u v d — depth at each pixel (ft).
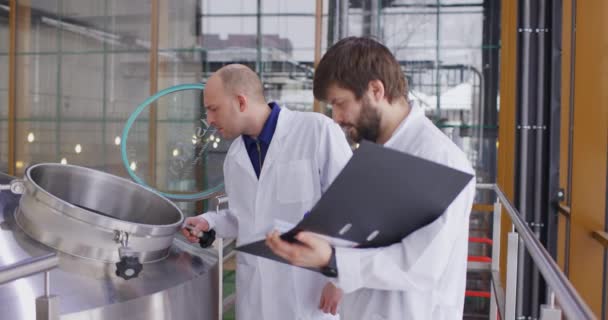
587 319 2.57
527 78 11.20
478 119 11.76
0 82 13.30
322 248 3.34
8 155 13.35
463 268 3.88
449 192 3.22
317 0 12.13
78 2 12.93
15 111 13.32
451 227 3.43
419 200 3.23
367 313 3.99
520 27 11.21
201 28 12.51
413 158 2.94
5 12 13.21
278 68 12.34
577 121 9.80
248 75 5.79
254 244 3.43
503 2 11.43
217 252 6.07
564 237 11.07
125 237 4.80
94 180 5.87
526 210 11.39
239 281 6.09
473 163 11.78
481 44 11.68
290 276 5.91
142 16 12.69
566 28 10.88
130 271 4.65
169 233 5.29
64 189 5.75
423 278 3.46
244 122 5.82
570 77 10.94
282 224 3.89
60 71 13.11
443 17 11.77
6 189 5.47
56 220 4.75
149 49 12.70
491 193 11.67
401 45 11.94
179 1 12.55
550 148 11.13
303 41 12.22
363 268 3.42
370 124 3.76
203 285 5.36
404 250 3.46
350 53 3.71
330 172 5.78
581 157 9.79
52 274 4.49
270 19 12.29
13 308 4.14
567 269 11.03
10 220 5.02
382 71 3.70
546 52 11.15
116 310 4.47
